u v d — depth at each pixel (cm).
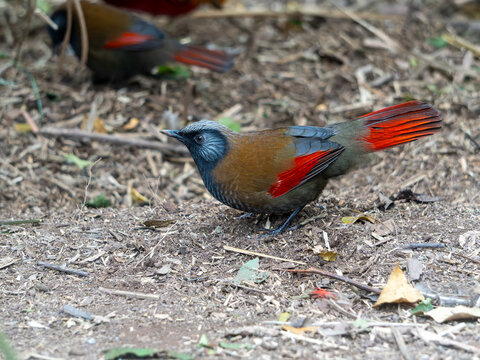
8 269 752
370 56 1319
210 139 775
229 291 701
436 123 790
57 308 672
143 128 1123
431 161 995
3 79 1215
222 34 1435
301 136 786
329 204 876
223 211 874
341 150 773
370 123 798
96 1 1316
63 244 803
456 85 1196
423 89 1204
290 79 1262
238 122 1134
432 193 927
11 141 1062
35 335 623
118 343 606
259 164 766
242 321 644
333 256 738
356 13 1458
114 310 667
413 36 1373
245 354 586
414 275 693
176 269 745
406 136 791
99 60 1183
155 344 603
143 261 762
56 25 1145
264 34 1427
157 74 1276
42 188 987
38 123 1103
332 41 1376
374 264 725
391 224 796
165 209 887
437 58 1293
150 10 1327
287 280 715
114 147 1075
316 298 681
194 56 1179
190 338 614
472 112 1098
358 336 614
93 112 1139
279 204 787
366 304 667
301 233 798
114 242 805
